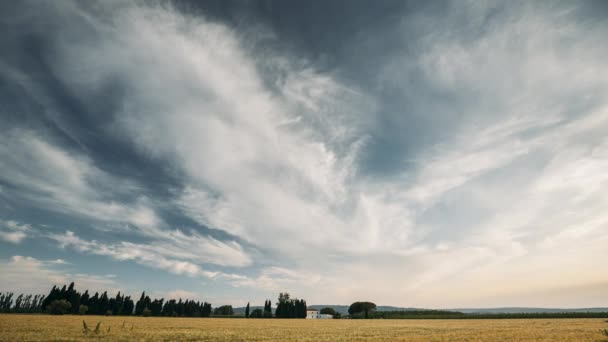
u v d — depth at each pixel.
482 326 57.44
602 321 66.88
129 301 141.25
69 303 110.50
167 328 47.41
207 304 154.75
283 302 157.00
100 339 28.91
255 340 31.95
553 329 44.00
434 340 30.77
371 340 31.61
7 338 27.94
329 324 71.50
